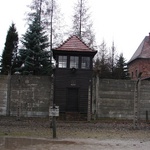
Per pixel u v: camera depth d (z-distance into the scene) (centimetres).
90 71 2678
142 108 2648
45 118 2531
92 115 2591
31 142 1306
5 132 1574
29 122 2175
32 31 3559
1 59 3922
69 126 1983
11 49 3947
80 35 3856
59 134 1555
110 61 4975
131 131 1783
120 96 2652
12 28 4047
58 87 2636
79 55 2691
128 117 2641
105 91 2639
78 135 1539
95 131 1733
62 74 2658
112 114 2633
